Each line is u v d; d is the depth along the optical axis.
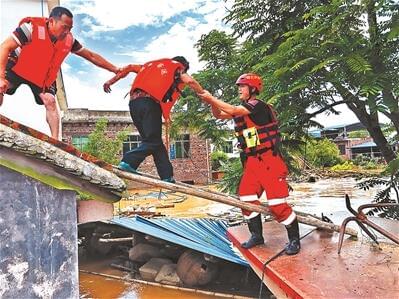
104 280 8.73
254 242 4.93
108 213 3.22
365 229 4.71
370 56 6.03
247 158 4.61
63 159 2.72
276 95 6.11
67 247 2.77
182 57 4.40
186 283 7.93
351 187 22.92
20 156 2.63
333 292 3.35
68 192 2.82
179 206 17.34
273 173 4.49
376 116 7.78
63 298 2.73
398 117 6.93
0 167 2.60
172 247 8.93
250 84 4.42
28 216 2.67
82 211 3.12
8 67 3.86
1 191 2.60
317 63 6.06
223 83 8.70
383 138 7.97
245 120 4.52
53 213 2.75
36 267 2.67
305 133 7.90
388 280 3.59
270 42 7.65
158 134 4.29
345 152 45.09
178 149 27.47
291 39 6.23
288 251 4.55
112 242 10.33
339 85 6.14
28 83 3.99
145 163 25.77
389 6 6.07
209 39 9.40
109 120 25.11
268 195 4.52
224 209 15.98
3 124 2.59
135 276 8.79
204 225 9.55
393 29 5.43
